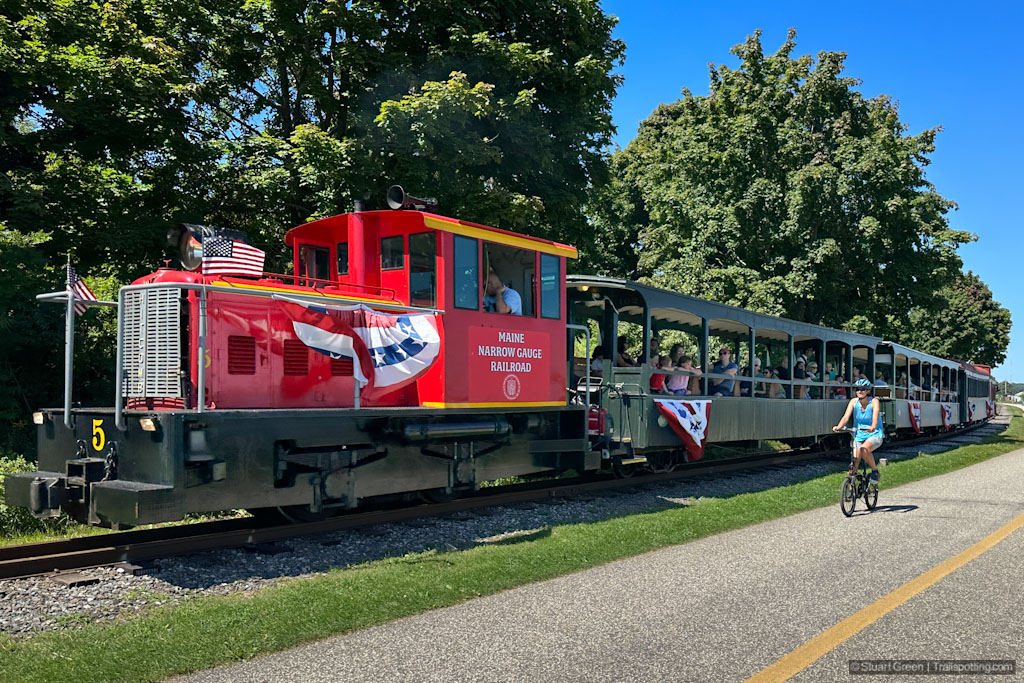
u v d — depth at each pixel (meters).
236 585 6.00
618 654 4.38
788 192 25.39
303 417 7.09
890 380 20.92
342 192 13.40
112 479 6.54
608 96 16.73
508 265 9.37
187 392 6.69
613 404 11.70
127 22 12.82
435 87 12.64
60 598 5.46
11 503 6.78
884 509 9.70
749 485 12.26
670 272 27.92
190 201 14.52
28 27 11.48
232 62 14.73
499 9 15.10
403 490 8.20
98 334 12.96
